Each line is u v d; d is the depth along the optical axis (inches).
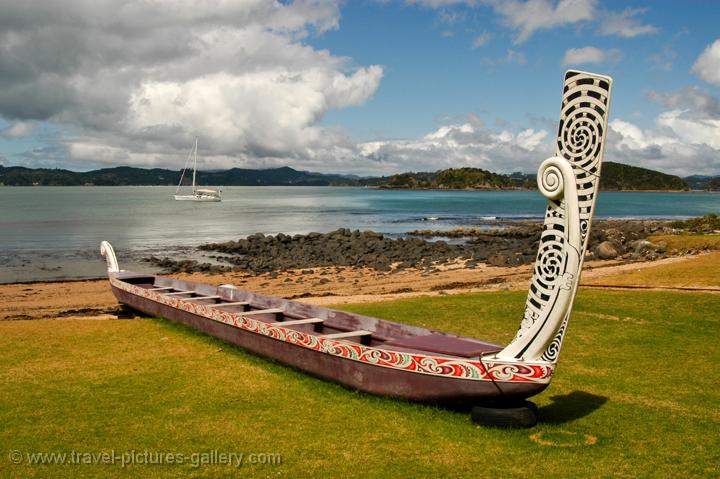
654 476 232.8
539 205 4672.7
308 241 1749.5
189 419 293.3
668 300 603.8
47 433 274.8
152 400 320.8
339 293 906.7
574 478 231.5
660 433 277.9
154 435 273.3
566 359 410.9
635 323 521.0
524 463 244.1
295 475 234.1
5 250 1525.6
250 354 411.8
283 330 373.1
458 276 1111.6
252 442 265.7
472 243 1812.3
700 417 299.4
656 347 441.7
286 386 343.3
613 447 261.1
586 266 1164.5
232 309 513.3
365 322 408.5
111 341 455.2
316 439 268.8
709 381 360.2
